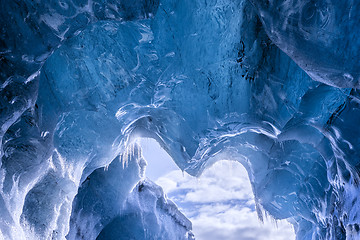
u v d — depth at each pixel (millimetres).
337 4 3057
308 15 3150
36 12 3439
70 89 4988
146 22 4816
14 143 4332
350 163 4738
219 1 4809
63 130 5312
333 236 5945
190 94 5477
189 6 4840
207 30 4996
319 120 4938
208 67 5211
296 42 3346
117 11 3844
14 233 4180
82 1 3621
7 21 3305
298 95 4941
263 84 5098
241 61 5105
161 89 5461
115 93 5309
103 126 5578
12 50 3375
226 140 7258
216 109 5492
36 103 4523
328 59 3301
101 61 5047
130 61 5109
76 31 3848
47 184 5215
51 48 3660
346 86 3488
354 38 3143
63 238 5492
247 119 5520
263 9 3379
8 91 3521
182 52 5090
